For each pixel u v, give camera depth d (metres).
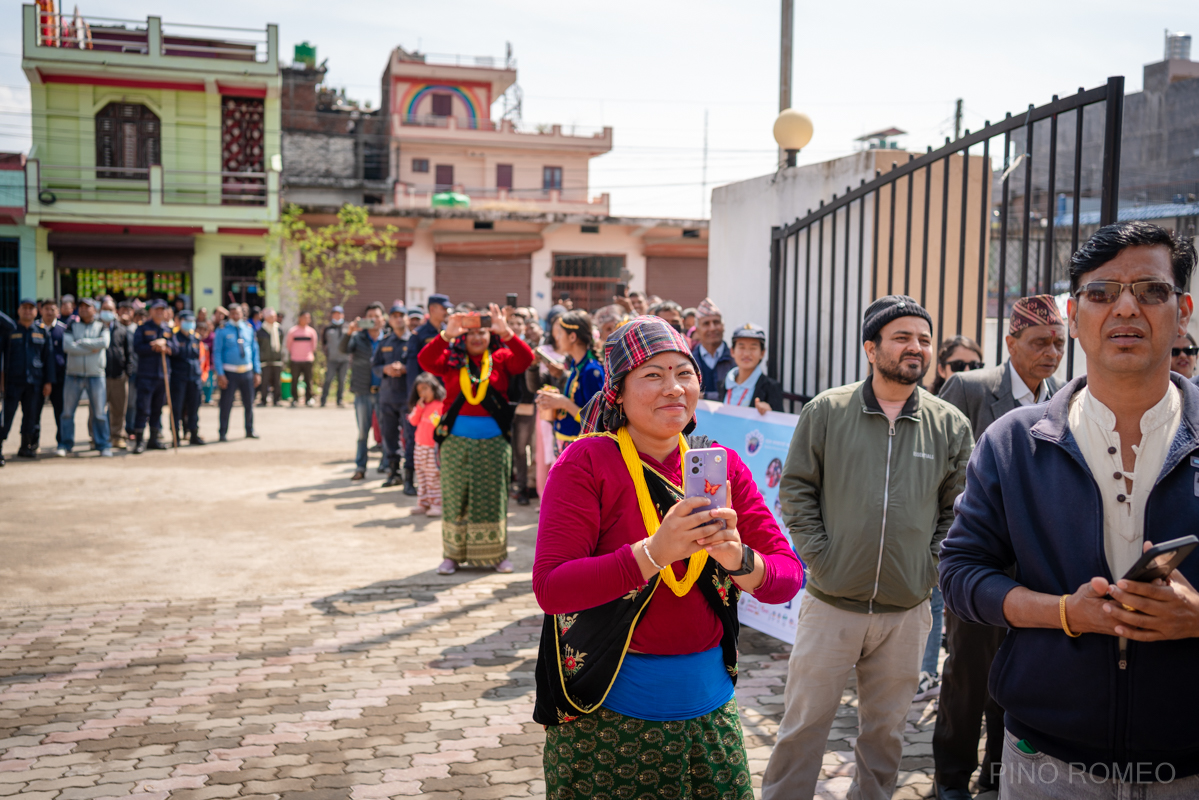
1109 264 1.88
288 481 10.48
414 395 9.31
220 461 11.83
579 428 6.39
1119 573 1.88
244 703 4.41
